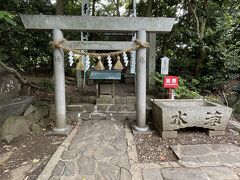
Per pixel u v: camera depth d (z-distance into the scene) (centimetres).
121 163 260
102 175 234
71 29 338
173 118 338
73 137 344
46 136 350
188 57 668
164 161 269
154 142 329
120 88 694
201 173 237
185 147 307
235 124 411
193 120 343
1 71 448
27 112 400
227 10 548
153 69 600
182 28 690
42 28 334
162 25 343
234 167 251
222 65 545
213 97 546
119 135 355
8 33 516
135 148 304
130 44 352
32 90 568
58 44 335
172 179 226
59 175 232
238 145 315
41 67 782
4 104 374
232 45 521
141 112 370
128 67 814
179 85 529
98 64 347
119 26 340
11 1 448
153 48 590
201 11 595
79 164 257
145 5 798
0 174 236
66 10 841
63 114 363
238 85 558
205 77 562
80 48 348
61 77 354
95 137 345
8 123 341
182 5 728
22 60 623
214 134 352
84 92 600
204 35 557
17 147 308
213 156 278
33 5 582
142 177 230
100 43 348
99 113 464
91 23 335
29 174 236
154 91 592
